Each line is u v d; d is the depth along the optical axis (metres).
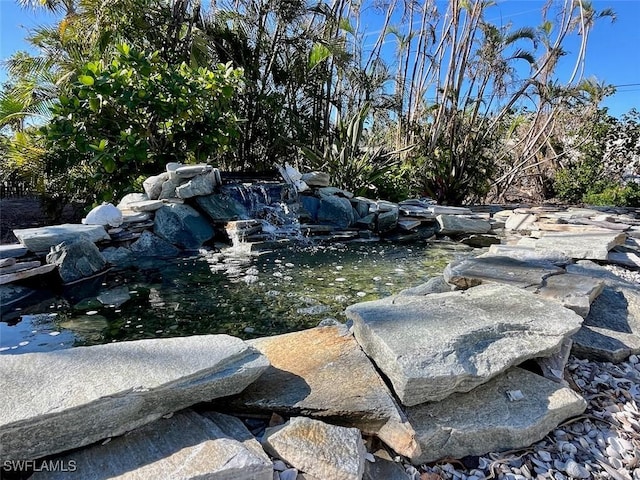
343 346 1.72
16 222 5.98
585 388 1.72
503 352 1.57
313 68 7.81
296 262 4.02
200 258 4.00
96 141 5.07
